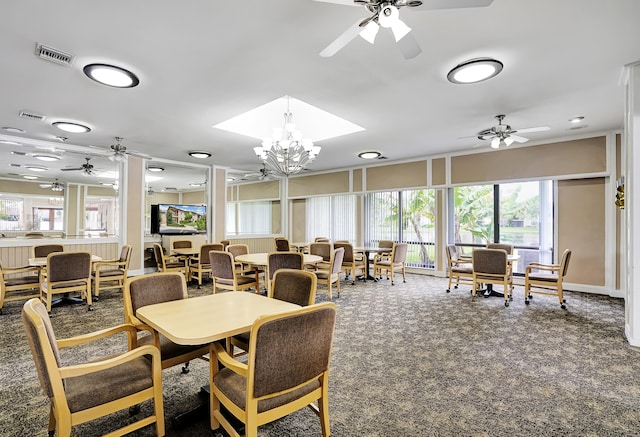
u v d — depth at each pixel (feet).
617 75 10.52
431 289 18.88
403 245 20.76
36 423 6.42
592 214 17.40
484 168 20.66
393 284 20.30
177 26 7.77
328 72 10.19
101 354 9.64
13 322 12.66
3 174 30.27
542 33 8.14
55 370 4.67
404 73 10.30
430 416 6.74
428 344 10.57
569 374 8.53
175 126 15.74
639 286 10.20
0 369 8.73
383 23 6.18
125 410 6.93
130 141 18.69
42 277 14.90
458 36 8.28
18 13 7.20
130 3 6.91
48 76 10.29
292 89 11.46
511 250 18.24
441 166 22.41
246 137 17.79
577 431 6.27
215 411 5.93
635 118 9.88
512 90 11.69
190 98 12.19
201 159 24.25
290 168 20.38
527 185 19.86
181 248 23.20
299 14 7.34
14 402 7.17
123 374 5.63
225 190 27.27
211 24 7.70
